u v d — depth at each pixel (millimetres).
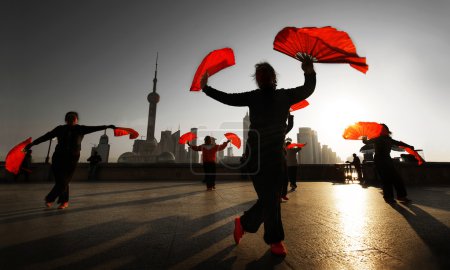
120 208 4160
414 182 12531
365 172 12977
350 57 1741
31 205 4520
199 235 2441
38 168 13367
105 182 12133
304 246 2070
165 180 14266
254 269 1579
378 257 1797
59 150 4102
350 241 2211
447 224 2910
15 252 1911
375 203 4836
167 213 3682
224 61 2320
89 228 2725
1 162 12828
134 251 1940
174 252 1920
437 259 1749
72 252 1912
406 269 1573
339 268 1596
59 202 4160
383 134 5219
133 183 11344
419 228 2717
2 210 3973
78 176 14352
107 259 1759
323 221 3094
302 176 14383
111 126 4441
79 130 4262
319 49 1891
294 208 4184
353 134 5156
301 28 1771
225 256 1833
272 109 2012
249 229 2088
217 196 6016
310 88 2035
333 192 7230
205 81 2219
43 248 2012
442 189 8828
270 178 1907
